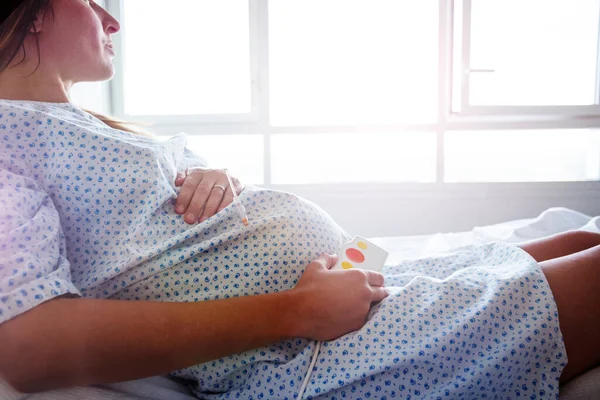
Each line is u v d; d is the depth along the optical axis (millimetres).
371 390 577
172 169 779
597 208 2334
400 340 588
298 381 586
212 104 2582
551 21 2369
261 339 579
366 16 2510
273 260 676
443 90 2377
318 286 614
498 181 2422
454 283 652
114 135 760
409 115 2578
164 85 2578
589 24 2359
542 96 2424
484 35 2389
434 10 2469
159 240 680
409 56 2527
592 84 2393
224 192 756
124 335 511
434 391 572
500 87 2424
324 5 2508
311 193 2430
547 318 612
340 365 584
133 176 684
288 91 2582
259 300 587
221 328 552
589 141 2520
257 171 2713
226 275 658
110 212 674
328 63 2553
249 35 2439
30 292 502
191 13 2518
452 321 605
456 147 2602
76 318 504
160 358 527
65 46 783
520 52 2391
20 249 543
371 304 669
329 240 780
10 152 673
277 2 2506
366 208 2410
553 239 922
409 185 2389
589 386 615
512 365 584
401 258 1499
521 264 700
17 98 769
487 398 586
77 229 674
